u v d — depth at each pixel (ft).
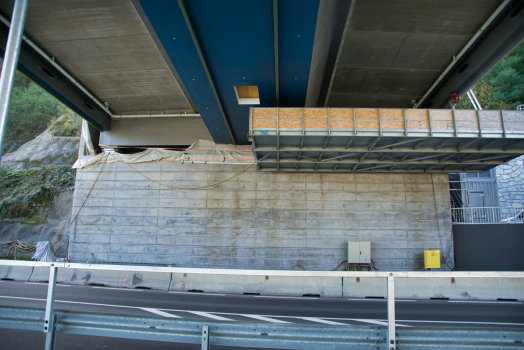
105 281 41.29
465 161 48.08
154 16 28.91
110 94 54.34
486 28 38.99
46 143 99.40
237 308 30.09
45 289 37.45
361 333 9.18
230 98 43.29
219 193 53.62
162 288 39.86
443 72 47.21
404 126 40.75
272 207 52.65
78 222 54.34
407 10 36.63
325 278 38.45
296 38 31.78
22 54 42.29
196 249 52.29
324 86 51.88
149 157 55.36
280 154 47.19
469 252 50.57
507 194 68.23
